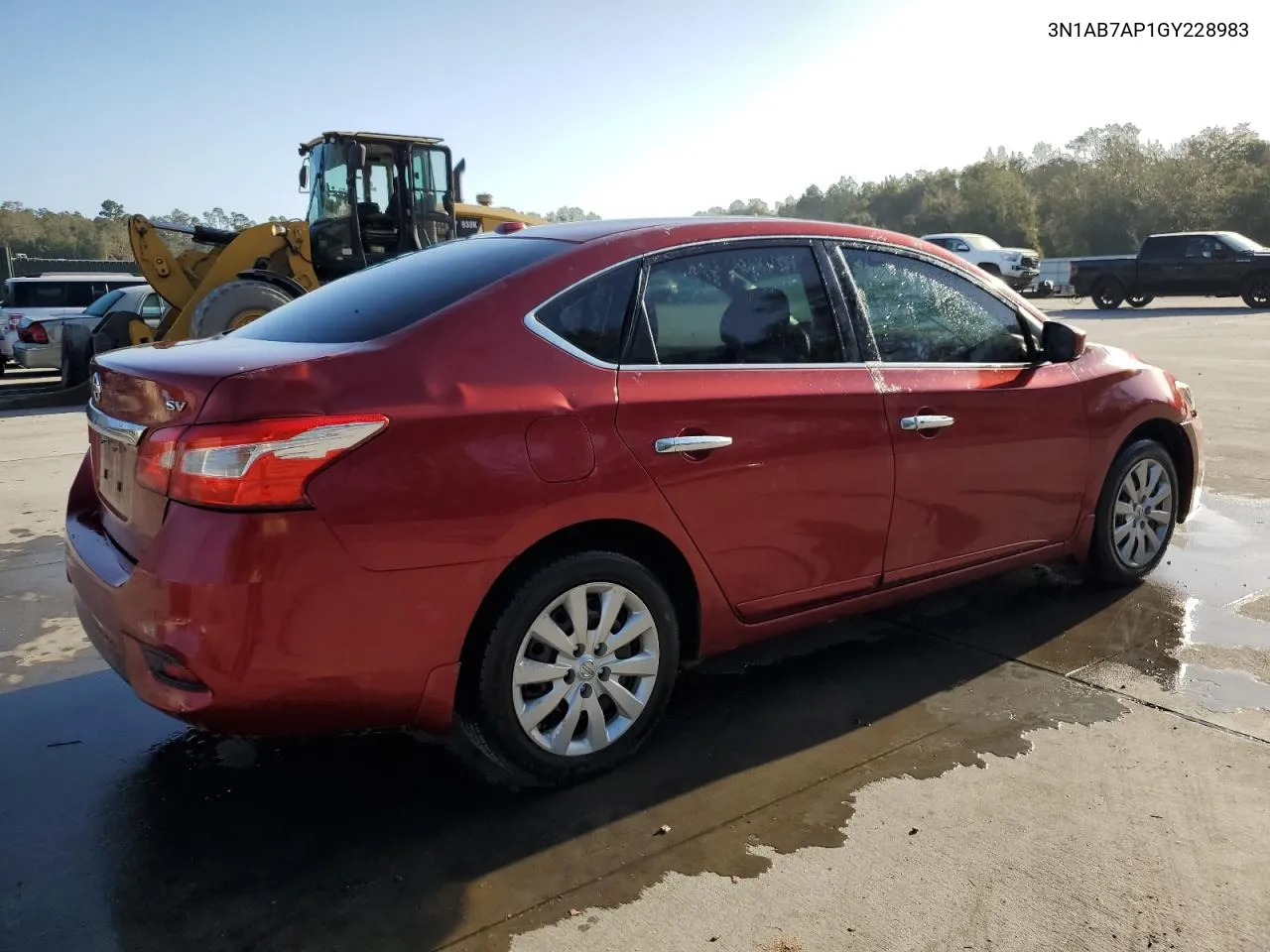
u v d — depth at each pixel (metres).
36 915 2.36
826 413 3.25
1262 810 2.73
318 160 12.24
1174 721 3.27
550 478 2.68
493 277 2.90
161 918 2.35
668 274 3.08
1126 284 24.80
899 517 3.51
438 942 2.26
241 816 2.80
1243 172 63.34
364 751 3.18
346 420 2.42
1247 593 4.52
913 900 2.37
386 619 2.49
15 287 18.98
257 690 2.39
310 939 2.27
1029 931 2.26
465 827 2.73
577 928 2.30
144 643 2.45
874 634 4.12
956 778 2.93
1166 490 4.58
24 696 3.63
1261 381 11.20
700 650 3.18
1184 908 2.32
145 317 15.60
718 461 3.01
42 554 5.45
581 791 2.90
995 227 72.06
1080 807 2.76
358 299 3.10
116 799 2.90
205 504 2.36
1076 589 4.60
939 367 3.65
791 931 2.28
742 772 3.00
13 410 12.55
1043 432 3.93
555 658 2.84
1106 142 72.81
